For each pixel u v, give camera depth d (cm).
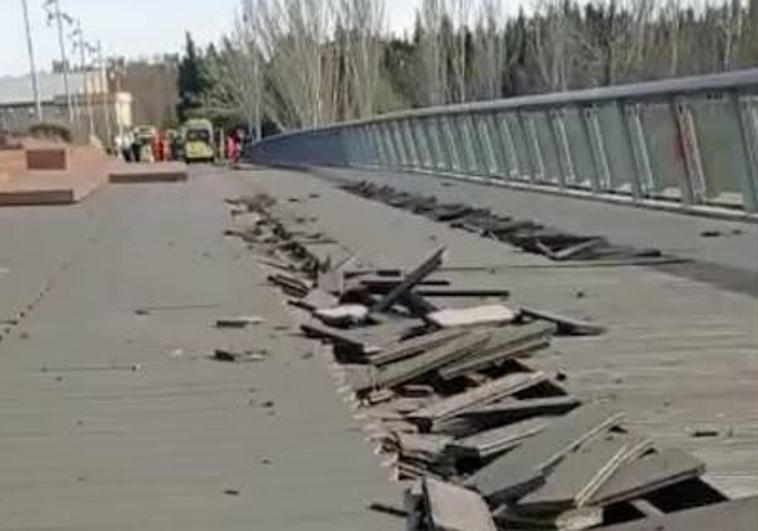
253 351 860
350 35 8775
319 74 8869
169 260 1467
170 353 864
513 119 2411
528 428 611
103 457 604
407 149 3528
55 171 3612
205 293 1159
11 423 674
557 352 827
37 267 1431
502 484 507
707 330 899
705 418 638
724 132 1525
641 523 459
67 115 9519
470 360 780
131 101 13112
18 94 11356
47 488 556
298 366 812
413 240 1642
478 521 468
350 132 4541
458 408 677
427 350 808
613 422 601
